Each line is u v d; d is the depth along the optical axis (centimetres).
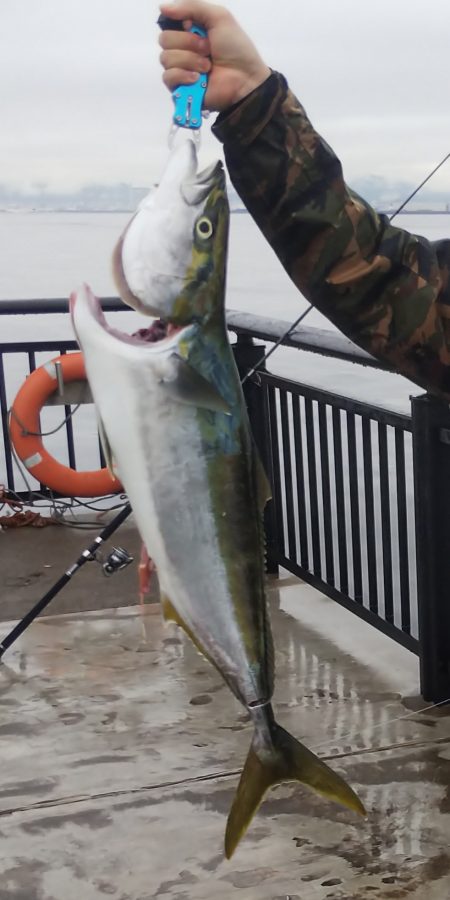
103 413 126
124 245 125
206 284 124
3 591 372
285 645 317
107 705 279
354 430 307
